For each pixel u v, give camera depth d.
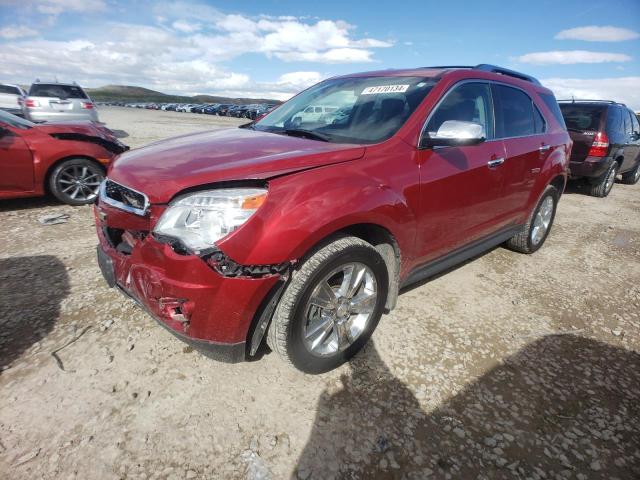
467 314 3.02
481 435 1.97
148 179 2.03
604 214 6.47
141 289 2.00
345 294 2.25
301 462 1.78
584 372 2.47
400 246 2.47
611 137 7.02
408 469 1.78
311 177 2.04
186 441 1.85
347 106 2.99
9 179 4.90
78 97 11.56
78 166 5.32
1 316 2.66
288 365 2.21
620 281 3.83
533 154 3.59
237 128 3.34
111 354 2.36
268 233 1.84
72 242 4.00
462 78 2.98
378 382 2.27
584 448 1.94
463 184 2.81
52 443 1.80
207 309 1.87
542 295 3.43
